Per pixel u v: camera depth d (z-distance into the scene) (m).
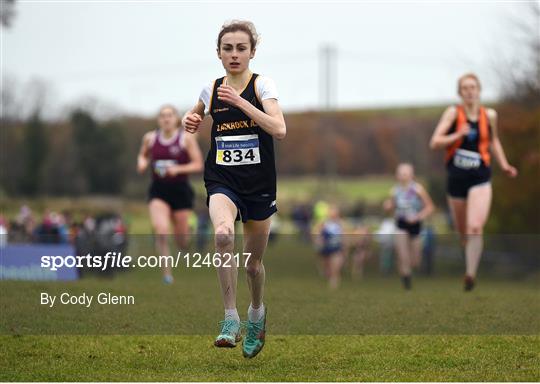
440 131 38.69
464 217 40.62
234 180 23.86
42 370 24.02
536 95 109.00
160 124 42.34
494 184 97.25
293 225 178.50
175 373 23.86
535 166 95.62
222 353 26.28
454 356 25.75
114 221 85.81
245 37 23.62
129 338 27.73
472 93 38.34
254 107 22.95
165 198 42.72
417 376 23.38
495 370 24.16
